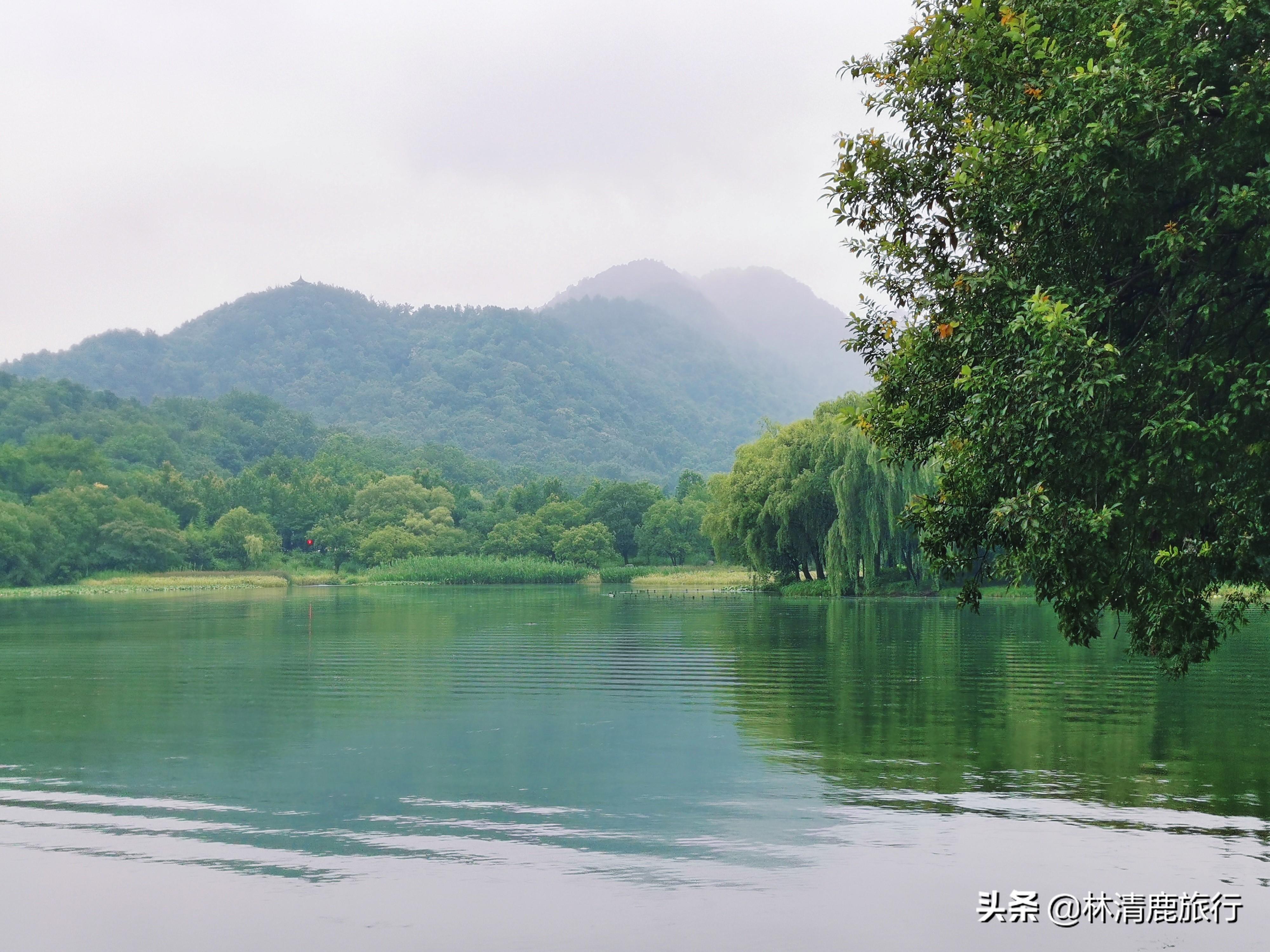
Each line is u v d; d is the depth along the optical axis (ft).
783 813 57.16
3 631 185.78
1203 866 48.01
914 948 39.32
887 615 206.18
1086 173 37.63
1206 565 39.50
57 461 605.73
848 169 50.44
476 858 50.06
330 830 54.90
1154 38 38.01
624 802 60.08
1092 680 108.06
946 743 75.61
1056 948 39.09
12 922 42.24
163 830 54.90
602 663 128.06
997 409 40.04
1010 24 42.52
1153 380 38.75
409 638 168.55
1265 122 35.73
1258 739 76.13
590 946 39.52
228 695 102.22
